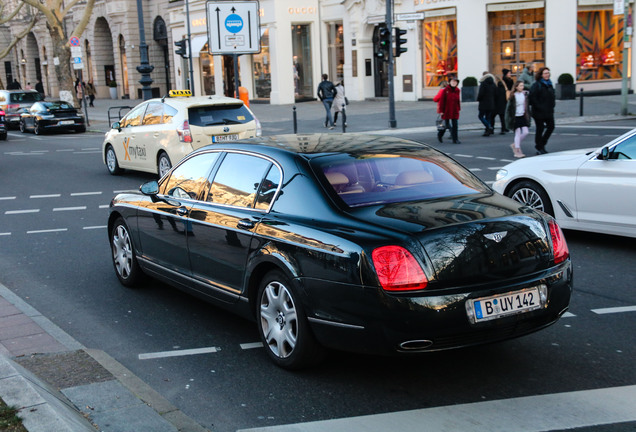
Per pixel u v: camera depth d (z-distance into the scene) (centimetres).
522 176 891
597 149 841
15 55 7762
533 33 3083
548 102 1592
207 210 572
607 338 545
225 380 489
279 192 513
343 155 523
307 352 476
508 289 438
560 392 450
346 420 421
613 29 3092
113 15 5253
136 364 525
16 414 381
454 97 1922
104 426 407
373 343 430
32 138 2836
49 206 1266
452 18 3231
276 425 419
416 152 550
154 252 658
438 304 419
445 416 421
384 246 427
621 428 398
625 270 739
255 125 1445
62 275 791
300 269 466
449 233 435
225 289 553
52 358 517
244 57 4041
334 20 3828
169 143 1412
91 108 4559
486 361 505
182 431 408
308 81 3981
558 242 479
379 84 3703
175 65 4725
